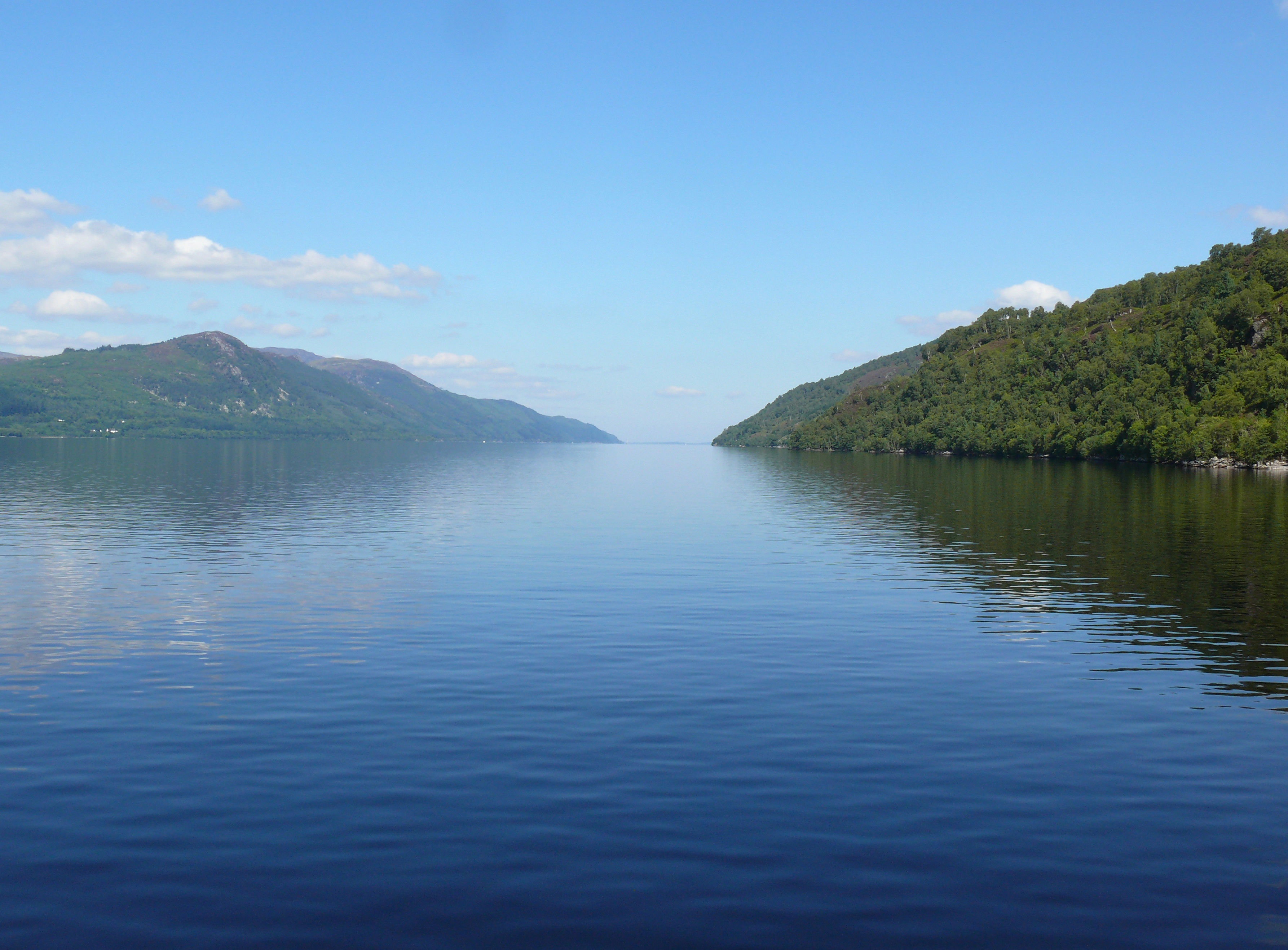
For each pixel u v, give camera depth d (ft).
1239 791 57.72
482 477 553.64
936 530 226.79
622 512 289.53
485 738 66.95
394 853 47.57
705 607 122.83
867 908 42.39
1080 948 39.34
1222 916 42.14
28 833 49.90
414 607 122.01
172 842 48.88
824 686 82.89
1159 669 90.22
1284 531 219.20
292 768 60.39
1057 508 293.43
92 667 88.48
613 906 42.29
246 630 106.63
